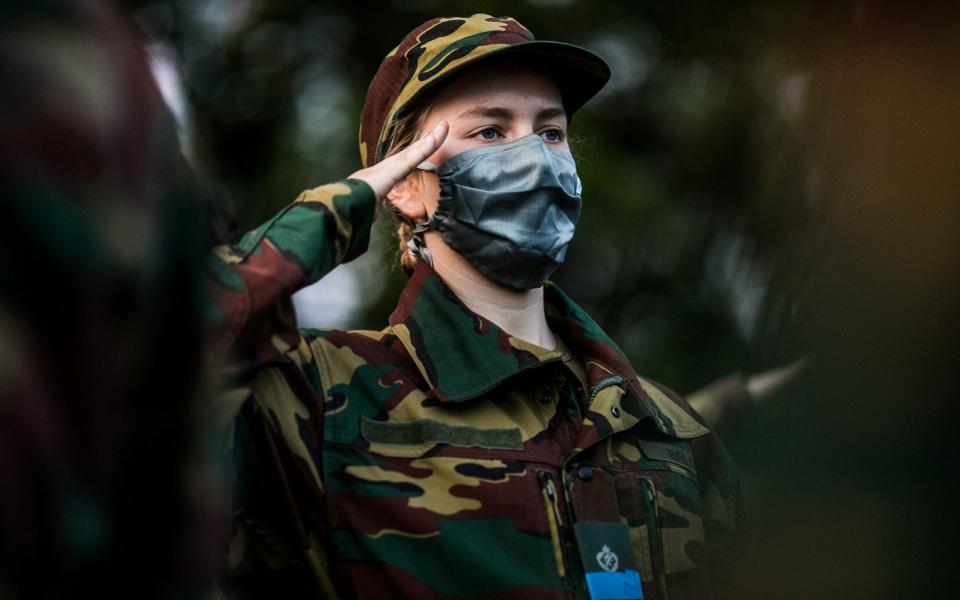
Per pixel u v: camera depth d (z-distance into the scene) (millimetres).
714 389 4520
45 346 1737
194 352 1992
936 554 2158
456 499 3881
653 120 12102
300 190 11883
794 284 2404
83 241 1751
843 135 2178
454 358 4176
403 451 3971
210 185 2512
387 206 4793
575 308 4586
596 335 4496
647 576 3984
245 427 3809
